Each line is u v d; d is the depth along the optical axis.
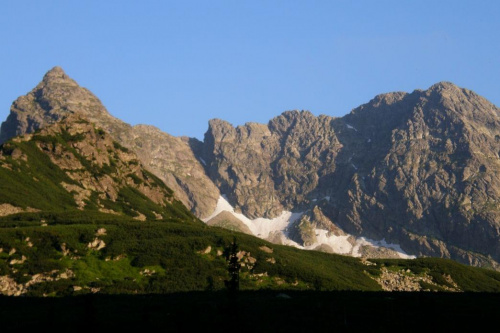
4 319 195.62
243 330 153.88
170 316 199.88
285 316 199.25
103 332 180.62
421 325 189.25
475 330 188.50
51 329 183.38
